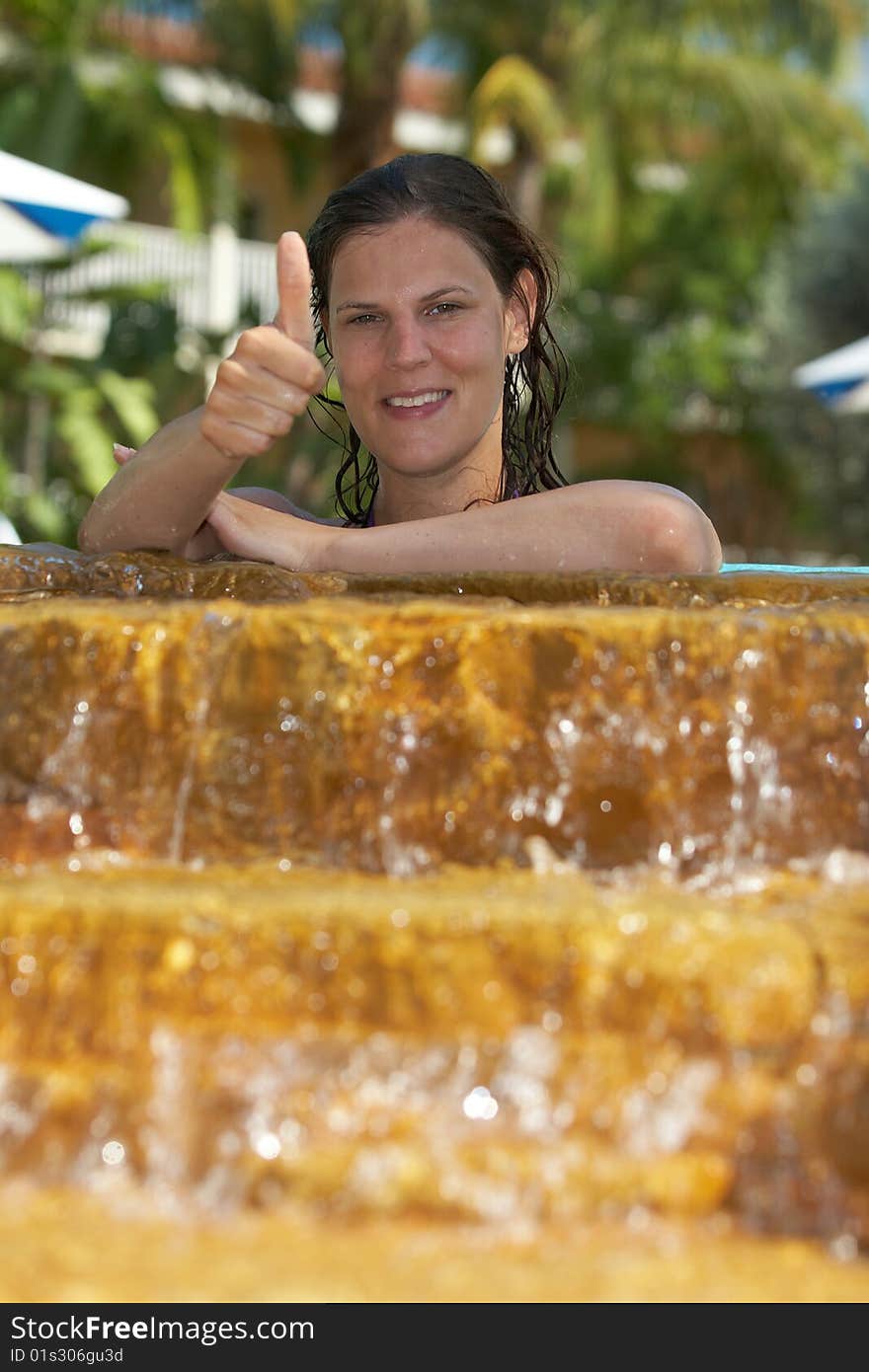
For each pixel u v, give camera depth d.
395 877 1.93
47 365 14.02
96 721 2.06
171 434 2.69
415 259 2.87
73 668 2.07
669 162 21.56
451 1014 1.49
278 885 1.79
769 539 22.08
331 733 2.03
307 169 18.25
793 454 20.23
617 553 2.66
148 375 14.52
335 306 2.97
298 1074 1.47
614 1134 1.44
